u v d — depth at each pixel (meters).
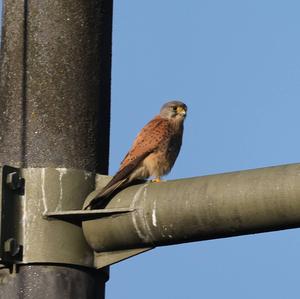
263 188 8.90
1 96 11.14
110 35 11.69
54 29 11.20
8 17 11.43
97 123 11.10
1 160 10.84
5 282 10.04
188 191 9.38
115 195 10.09
